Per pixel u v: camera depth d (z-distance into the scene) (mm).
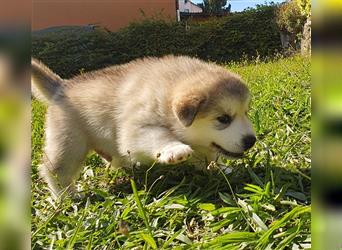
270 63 1732
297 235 318
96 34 2561
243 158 508
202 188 457
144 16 2748
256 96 874
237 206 392
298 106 693
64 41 2525
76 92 557
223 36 2643
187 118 479
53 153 535
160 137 500
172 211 405
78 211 449
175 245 348
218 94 503
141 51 2605
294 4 2221
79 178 567
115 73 569
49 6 2840
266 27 2600
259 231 331
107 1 2939
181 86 510
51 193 528
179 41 2643
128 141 517
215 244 324
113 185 522
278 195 385
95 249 359
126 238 366
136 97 524
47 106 576
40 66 580
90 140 553
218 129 508
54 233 395
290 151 516
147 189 483
